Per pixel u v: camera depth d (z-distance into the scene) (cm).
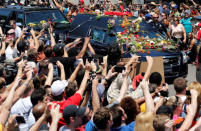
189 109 1147
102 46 2803
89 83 1330
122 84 1286
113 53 1611
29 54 1878
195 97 1173
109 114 1019
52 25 3450
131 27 2870
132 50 2511
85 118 1198
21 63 1534
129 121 1168
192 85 1402
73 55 1822
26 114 1351
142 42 2644
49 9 3878
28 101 1360
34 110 1154
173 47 2623
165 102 1305
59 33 3384
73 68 1777
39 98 1252
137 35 2764
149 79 1527
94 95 1255
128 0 5312
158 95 1408
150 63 1454
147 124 1045
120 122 1100
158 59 2209
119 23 2938
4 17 3866
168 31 3428
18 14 3728
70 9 4812
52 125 1007
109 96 1429
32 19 3691
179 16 4075
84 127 1190
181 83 1424
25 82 1366
